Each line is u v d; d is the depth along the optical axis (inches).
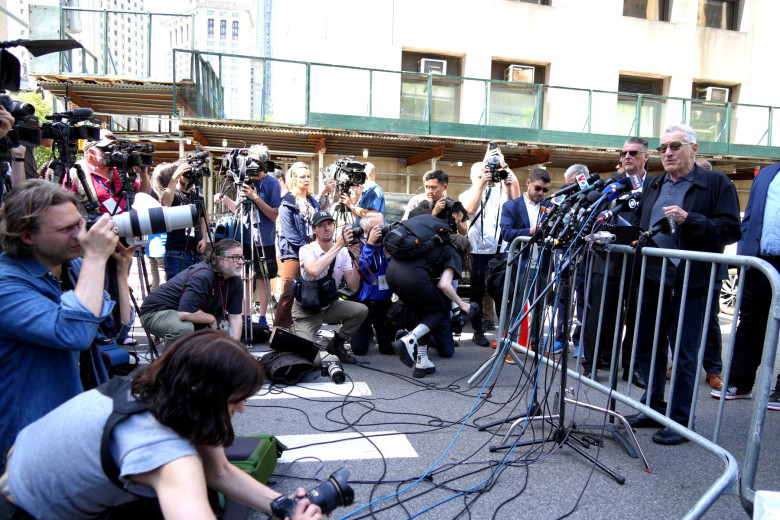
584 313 137.9
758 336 165.9
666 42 546.3
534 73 532.7
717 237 131.7
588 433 137.9
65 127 141.1
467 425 142.8
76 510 57.4
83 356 88.3
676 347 119.1
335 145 399.2
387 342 217.5
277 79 376.8
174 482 53.1
